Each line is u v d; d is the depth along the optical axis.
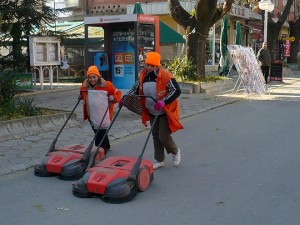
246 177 5.81
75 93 15.62
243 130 9.05
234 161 6.62
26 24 16.20
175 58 17.25
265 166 6.32
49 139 8.05
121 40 11.91
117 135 8.45
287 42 34.56
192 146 7.66
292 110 11.88
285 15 27.97
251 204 4.82
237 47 14.45
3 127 8.01
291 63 35.00
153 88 5.79
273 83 20.56
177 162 6.32
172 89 5.64
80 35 17.94
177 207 4.76
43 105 12.43
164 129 5.96
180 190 5.33
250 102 13.70
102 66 11.95
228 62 20.39
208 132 8.88
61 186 5.49
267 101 13.93
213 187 5.43
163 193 5.22
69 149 6.08
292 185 5.45
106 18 11.62
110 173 5.00
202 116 10.98
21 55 16.83
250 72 14.68
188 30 16.53
